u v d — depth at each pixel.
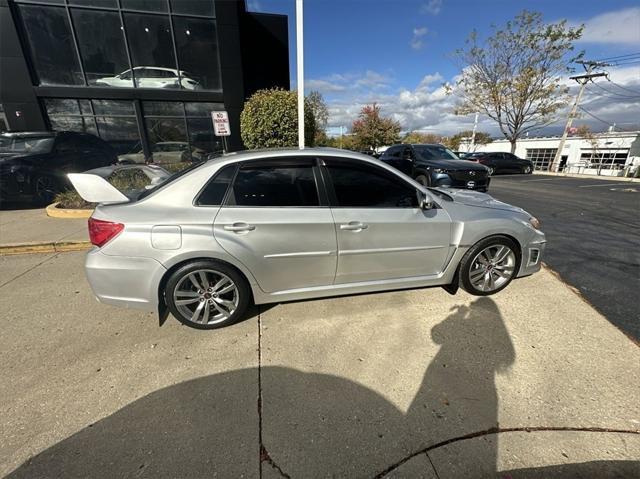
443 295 3.26
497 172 20.53
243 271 2.60
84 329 2.75
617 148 24.31
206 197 2.54
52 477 1.54
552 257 4.40
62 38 9.72
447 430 1.78
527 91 21.95
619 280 3.67
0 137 7.56
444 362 2.31
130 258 2.45
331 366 2.29
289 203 2.64
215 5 10.50
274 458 1.63
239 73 11.23
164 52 10.58
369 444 1.71
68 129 10.26
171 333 2.69
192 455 1.65
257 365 2.31
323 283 2.86
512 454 1.64
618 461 1.60
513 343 2.52
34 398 2.01
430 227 2.93
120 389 2.09
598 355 2.37
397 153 9.80
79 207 6.53
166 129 11.06
